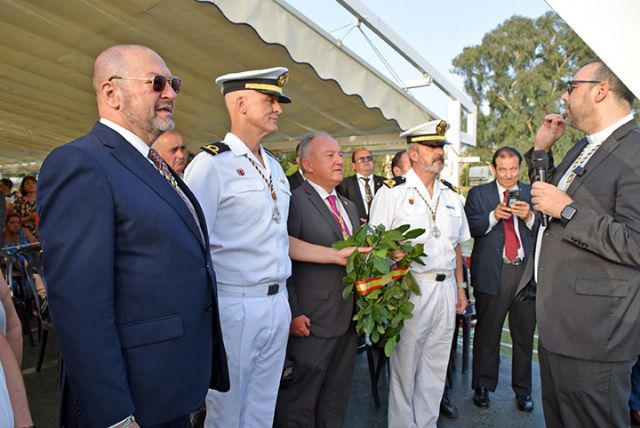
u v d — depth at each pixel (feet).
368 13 10.54
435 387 8.18
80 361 3.47
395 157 15.51
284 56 9.68
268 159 6.67
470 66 90.84
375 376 9.87
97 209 3.63
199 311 4.41
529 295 9.65
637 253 4.86
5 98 13.26
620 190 5.16
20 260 13.46
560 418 6.22
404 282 7.23
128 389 3.67
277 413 7.34
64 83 11.78
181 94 12.91
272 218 6.12
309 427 7.13
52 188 3.59
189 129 18.08
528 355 9.83
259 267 5.89
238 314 5.72
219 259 5.76
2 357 3.54
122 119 4.21
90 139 4.01
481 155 88.94
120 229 3.83
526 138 83.66
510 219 9.79
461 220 8.71
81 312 3.47
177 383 4.12
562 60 82.94
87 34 8.64
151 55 4.25
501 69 87.71
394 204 8.32
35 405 9.32
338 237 7.34
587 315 5.40
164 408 4.03
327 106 13.19
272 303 6.06
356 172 15.20
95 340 3.49
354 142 18.15
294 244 6.98
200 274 4.44
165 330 4.01
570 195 5.75
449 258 8.09
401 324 7.28
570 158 6.29
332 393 7.60
